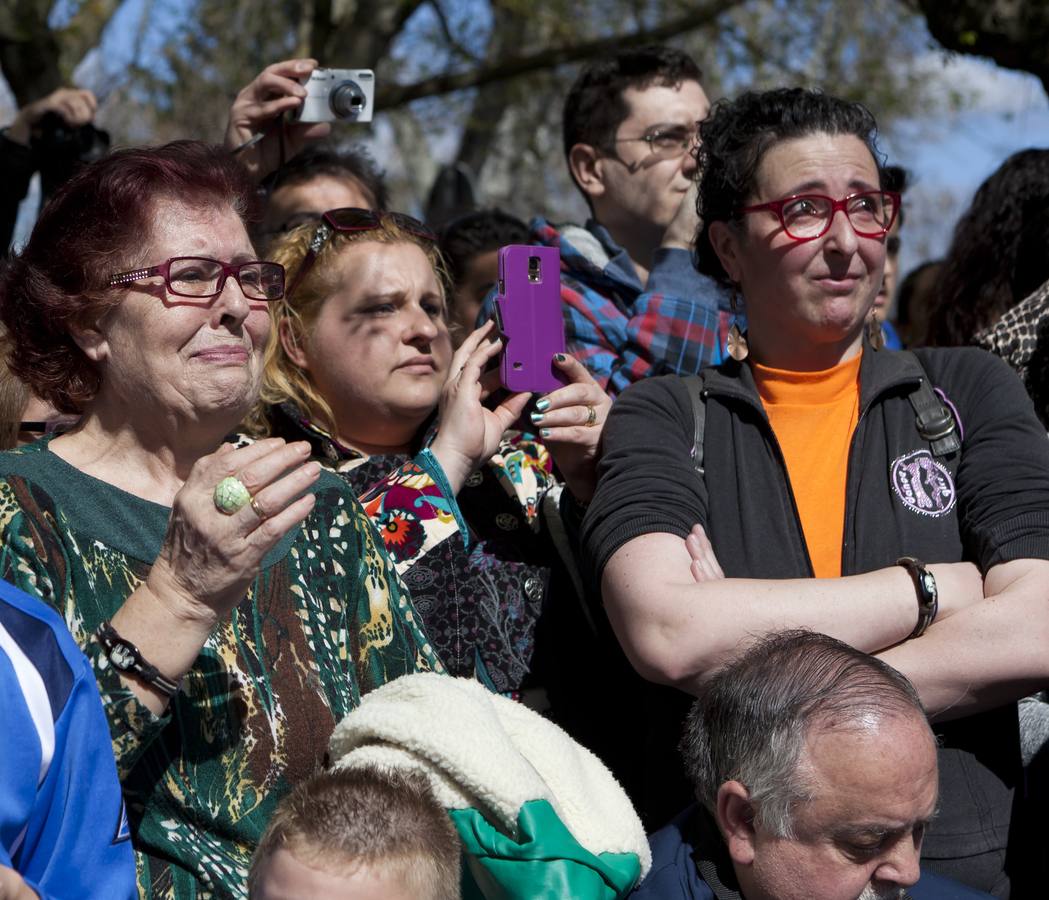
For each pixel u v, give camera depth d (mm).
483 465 3072
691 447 2648
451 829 1862
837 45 10953
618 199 4105
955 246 3859
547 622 2893
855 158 2646
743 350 2768
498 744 2078
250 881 1843
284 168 4102
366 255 3162
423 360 3166
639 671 2412
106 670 1929
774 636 2213
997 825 2400
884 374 2639
